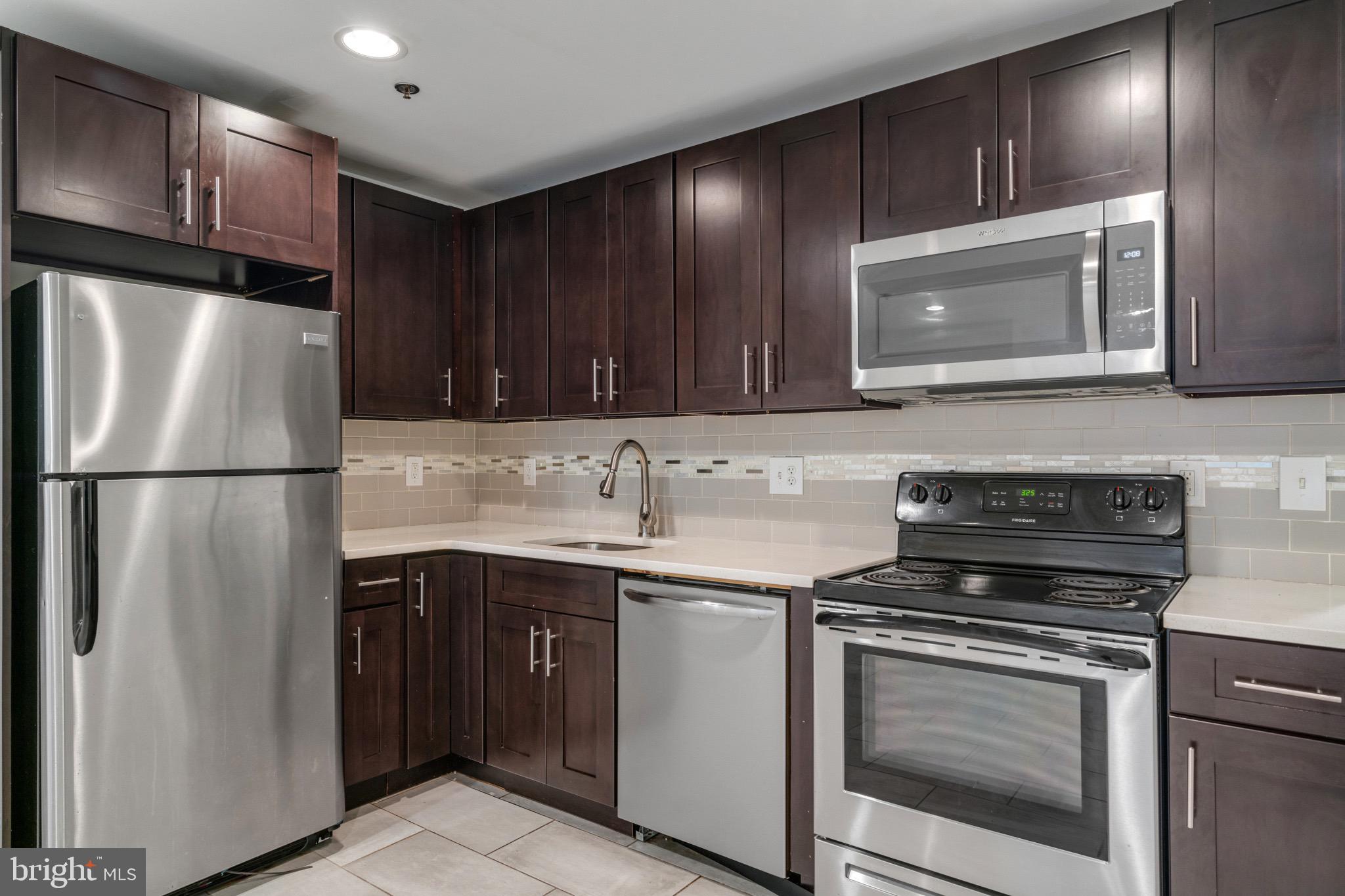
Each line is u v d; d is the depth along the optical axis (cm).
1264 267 165
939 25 199
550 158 284
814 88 232
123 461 184
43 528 175
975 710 171
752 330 239
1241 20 167
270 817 213
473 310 311
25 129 181
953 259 197
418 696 268
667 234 258
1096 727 157
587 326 278
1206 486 199
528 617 256
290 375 217
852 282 212
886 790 183
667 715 221
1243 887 146
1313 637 139
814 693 195
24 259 219
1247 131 166
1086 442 214
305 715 220
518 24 196
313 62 214
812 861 197
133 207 198
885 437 247
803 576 199
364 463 315
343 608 246
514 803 260
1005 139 195
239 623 206
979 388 199
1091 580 191
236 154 219
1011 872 166
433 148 274
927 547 226
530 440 340
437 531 313
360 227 277
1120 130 181
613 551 270
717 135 264
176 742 194
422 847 229
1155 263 172
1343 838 137
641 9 190
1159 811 154
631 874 216
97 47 206
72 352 177
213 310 201
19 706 185
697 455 290
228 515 203
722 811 211
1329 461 184
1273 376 164
